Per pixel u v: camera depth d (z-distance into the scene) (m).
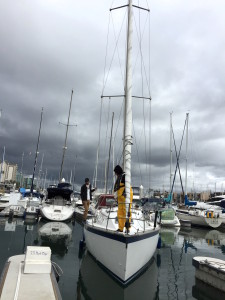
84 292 6.18
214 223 20.94
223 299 6.07
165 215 20.48
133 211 8.99
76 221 20.22
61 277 7.11
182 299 6.03
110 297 5.99
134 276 7.00
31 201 20.47
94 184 29.95
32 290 4.36
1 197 20.89
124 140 7.86
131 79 8.34
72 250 10.37
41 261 5.21
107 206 11.06
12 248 9.90
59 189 19.50
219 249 12.35
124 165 7.58
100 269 7.67
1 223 16.41
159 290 6.55
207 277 6.79
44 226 16.08
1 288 4.40
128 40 8.70
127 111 8.05
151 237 7.70
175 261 9.68
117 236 6.50
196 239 15.58
